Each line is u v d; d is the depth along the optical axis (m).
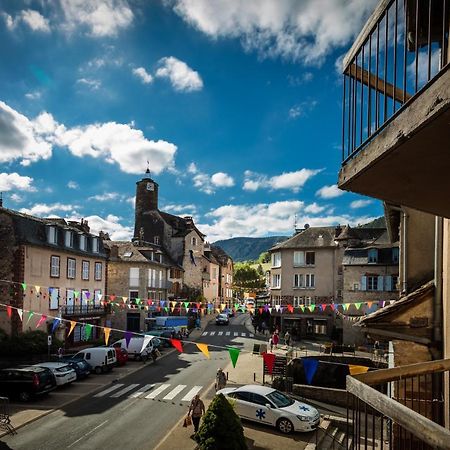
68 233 32.62
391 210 10.76
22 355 25.67
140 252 45.97
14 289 26.42
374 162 3.17
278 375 20.16
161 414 16.12
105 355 24.38
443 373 5.98
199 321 48.38
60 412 16.48
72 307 32.16
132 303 42.47
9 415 15.94
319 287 40.44
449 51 3.63
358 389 3.16
